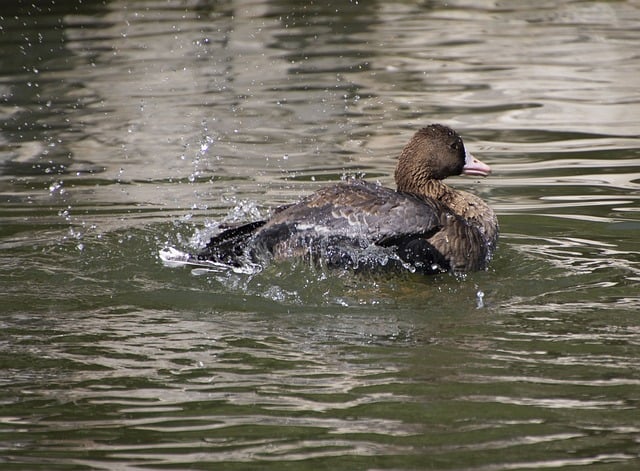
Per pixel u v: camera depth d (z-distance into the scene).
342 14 28.52
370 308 10.64
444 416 8.05
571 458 7.37
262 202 14.49
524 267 11.93
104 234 13.09
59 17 27.95
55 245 12.66
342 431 7.82
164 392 8.54
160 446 7.61
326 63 23.11
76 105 19.95
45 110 19.69
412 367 8.98
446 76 21.80
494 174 15.70
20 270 11.76
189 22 27.42
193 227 13.41
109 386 8.66
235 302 10.80
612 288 11.08
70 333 9.88
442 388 8.55
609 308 10.46
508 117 18.75
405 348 9.43
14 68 22.80
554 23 27.08
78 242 12.77
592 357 9.16
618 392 8.43
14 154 17.02
